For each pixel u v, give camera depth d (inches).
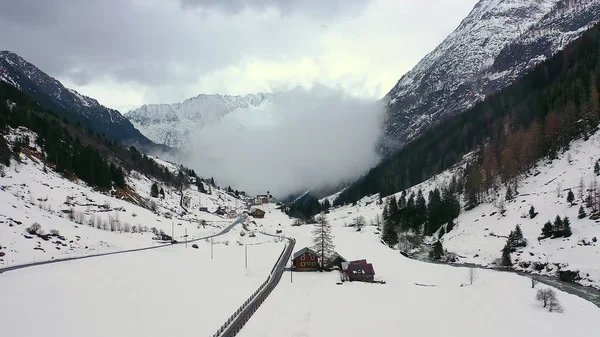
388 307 2679.6
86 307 2175.2
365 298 2901.1
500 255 4416.8
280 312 2442.2
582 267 3459.6
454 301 2864.2
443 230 6043.3
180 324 2081.7
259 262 4158.5
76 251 3575.3
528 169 6018.7
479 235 5177.2
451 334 2203.5
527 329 2303.2
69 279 2659.9
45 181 5157.5
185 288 2783.0
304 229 7687.0
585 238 3804.1
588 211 4158.5
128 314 2145.7
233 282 3154.5
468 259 4687.5
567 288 3223.4
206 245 4879.4
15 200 4033.0
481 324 2372.0
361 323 2335.1
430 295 3036.4
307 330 2166.6
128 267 3193.9
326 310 2561.5
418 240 6038.4
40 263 3019.2
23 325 1859.0
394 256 4798.2
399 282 3499.0
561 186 4970.5
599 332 2278.5
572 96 6633.9
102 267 3097.9
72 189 5393.7
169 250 4185.5
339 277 3612.2
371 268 3560.5
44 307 2105.1
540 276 3668.8
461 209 6368.1
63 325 1908.2
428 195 7603.4
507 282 3380.9
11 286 2388.0
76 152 6835.6
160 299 2464.3
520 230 4394.7
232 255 4421.8
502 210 5374.0
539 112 7362.2
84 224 4424.2
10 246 3142.2
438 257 4992.6
